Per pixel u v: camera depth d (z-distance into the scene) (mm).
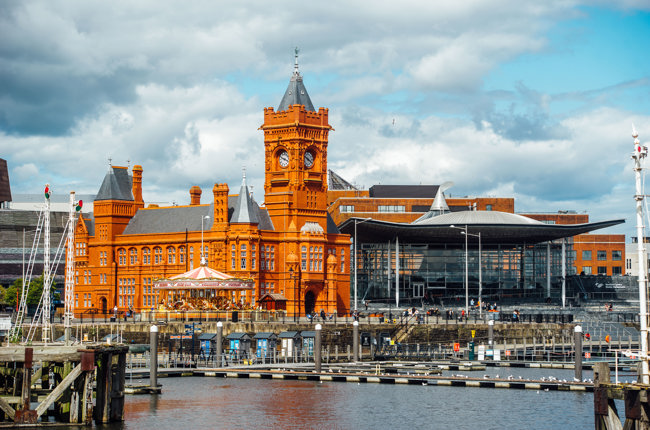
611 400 61344
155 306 168000
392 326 143125
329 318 150500
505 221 185250
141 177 181875
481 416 84312
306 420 82500
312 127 167625
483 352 130000
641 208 61969
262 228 164625
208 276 140625
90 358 71750
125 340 128750
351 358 135500
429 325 144500
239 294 153250
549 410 86938
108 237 176625
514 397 94312
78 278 180625
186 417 83188
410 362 125938
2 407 70312
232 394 96125
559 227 178375
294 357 125812
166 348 131125
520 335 147500
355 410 87125
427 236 186625
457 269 193000
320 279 166375
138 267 172375
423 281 192875
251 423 81000
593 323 161125
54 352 71562
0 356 70750
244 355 125562
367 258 194625
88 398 73188
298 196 166125
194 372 112125
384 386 102312
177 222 170500
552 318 160750
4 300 187750
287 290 163625
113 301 175125
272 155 168500
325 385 103375
